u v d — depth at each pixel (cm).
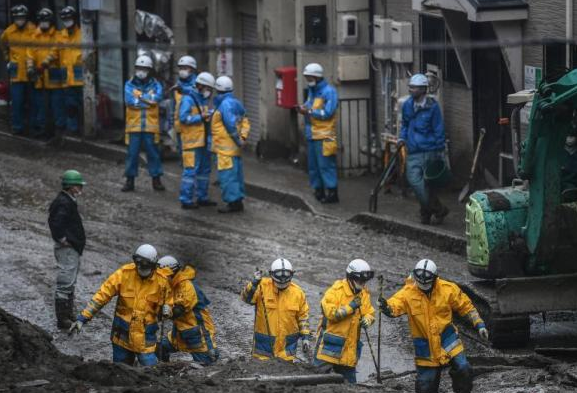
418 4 3550
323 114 3572
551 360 2284
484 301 2456
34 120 4625
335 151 3606
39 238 3256
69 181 2552
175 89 3684
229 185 3566
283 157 4234
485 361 2344
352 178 3969
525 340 2441
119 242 3228
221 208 3588
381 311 2131
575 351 2303
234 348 2459
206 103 3616
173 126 4209
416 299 2120
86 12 4278
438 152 3284
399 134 3381
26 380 1945
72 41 4503
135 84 3772
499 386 2161
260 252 3134
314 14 3947
